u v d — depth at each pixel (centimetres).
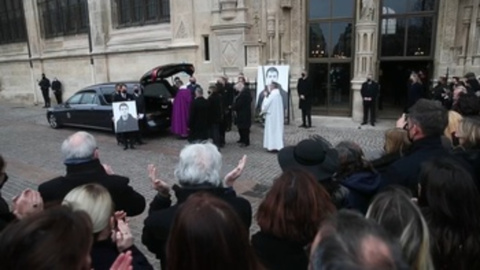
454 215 183
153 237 231
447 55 1223
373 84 1206
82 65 2006
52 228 122
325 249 104
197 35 1473
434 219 189
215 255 140
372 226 109
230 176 291
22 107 2205
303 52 1429
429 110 276
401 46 1290
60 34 2142
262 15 1353
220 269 141
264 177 727
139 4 1708
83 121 1223
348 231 107
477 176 273
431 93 1145
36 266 113
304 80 1206
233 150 950
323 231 113
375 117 1267
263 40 1366
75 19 2008
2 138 1206
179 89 1101
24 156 950
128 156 919
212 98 949
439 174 192
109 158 905
